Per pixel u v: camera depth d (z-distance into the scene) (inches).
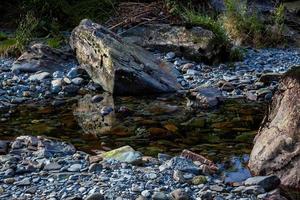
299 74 245.8
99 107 350.6
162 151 270.5
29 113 336.5
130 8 568.4
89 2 609.9
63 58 447.8
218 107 350.6
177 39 494.0
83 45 422.9
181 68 450.9
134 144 281.3
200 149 273.4
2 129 302.7
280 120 243.4
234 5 578.6
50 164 235.9
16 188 213.0
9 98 368.2
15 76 409.4
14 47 476.4
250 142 283.4
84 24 437.7
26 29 517.7
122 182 217.3
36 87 388.8
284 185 223.0
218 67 461.4
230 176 232.8
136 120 322.7
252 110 343.6
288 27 621.9
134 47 415.8
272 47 560.7
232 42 534.9
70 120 322.3
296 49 557.6
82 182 217.3
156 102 362.6
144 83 379.2
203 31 485.1
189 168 232.4
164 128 307.7
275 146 235.6
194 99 362.3
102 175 224.8
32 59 433.4
